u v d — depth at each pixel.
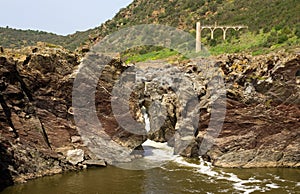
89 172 20.72
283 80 23.34
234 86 24.19
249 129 23.09
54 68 22.56
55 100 22.52
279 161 22.44
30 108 21.38
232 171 21.33
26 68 21.69
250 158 22.44
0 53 21.31
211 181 19.30
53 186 18.09
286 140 22.72
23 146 19.89
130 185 18.44
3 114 19.59
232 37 47.38
